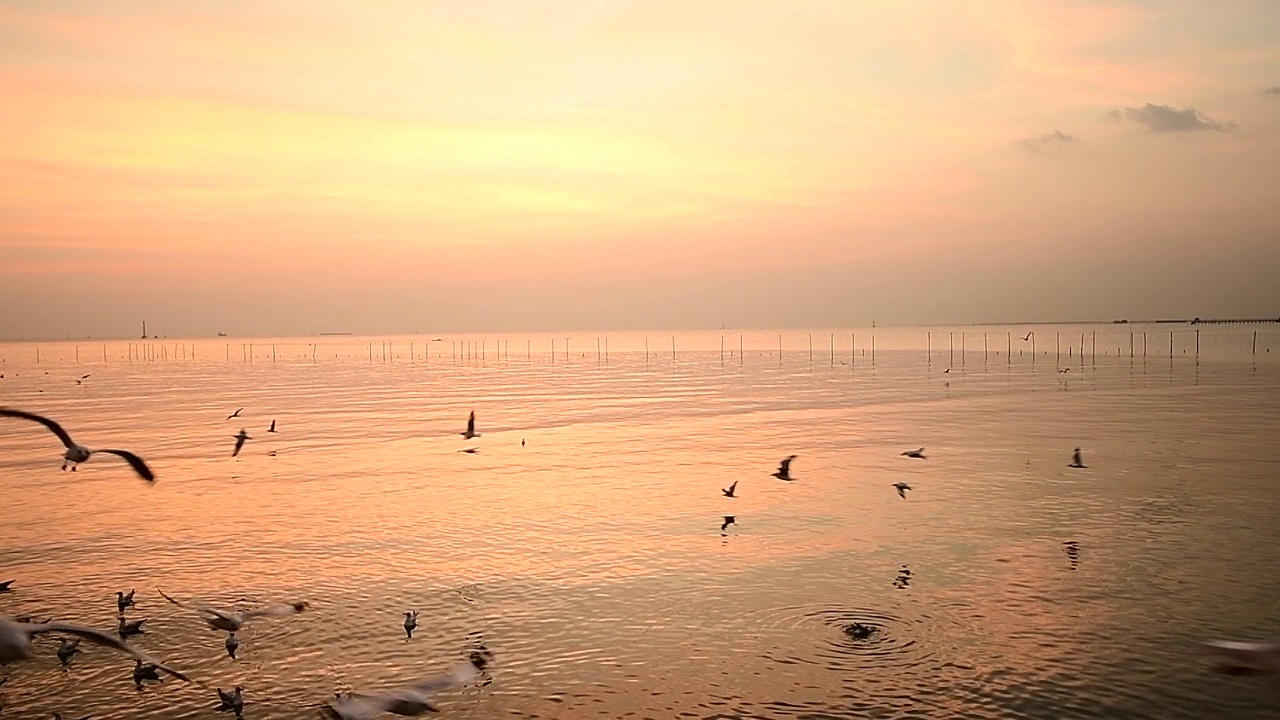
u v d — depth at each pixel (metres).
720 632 33.53
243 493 61.25
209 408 124.44
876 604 36.38
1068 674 29.52
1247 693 27.94
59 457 77.94
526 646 32.44
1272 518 49.84
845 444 82.94
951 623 34.06
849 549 44.81
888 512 53.22
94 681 29.33
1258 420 94.50
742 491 60.56
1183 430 87.31
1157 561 41.75
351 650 32.06
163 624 34.62
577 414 115.00
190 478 67.31
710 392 150.50
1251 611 34.97
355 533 49.59
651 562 43.03
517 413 116.69
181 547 46.66
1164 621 34.00
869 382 168.88
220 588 39.34
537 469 70.75
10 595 38.44
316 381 190.12
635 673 30.05
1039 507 53.78
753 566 42.09
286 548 46.34
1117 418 99.25
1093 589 37.81
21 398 142.75
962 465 69.50
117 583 40.28
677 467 71.19
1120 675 29.39
